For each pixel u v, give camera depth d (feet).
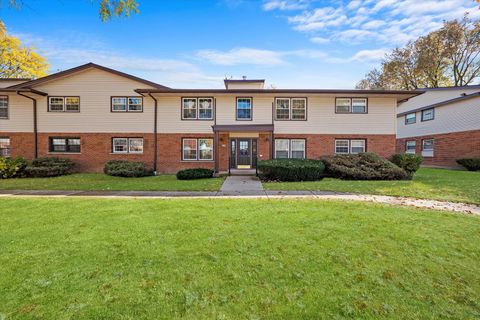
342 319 7.50
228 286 9.21
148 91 46.52
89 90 50.01
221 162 49.14
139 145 50.14
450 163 61.52
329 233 14.21
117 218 17.29
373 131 48.14
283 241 13.15
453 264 10.80
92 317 7.52
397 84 98.22
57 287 9.04
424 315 7.70
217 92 47.19
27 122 49.98
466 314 7.75
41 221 16.60
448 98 65.10
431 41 84.23
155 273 10.07
